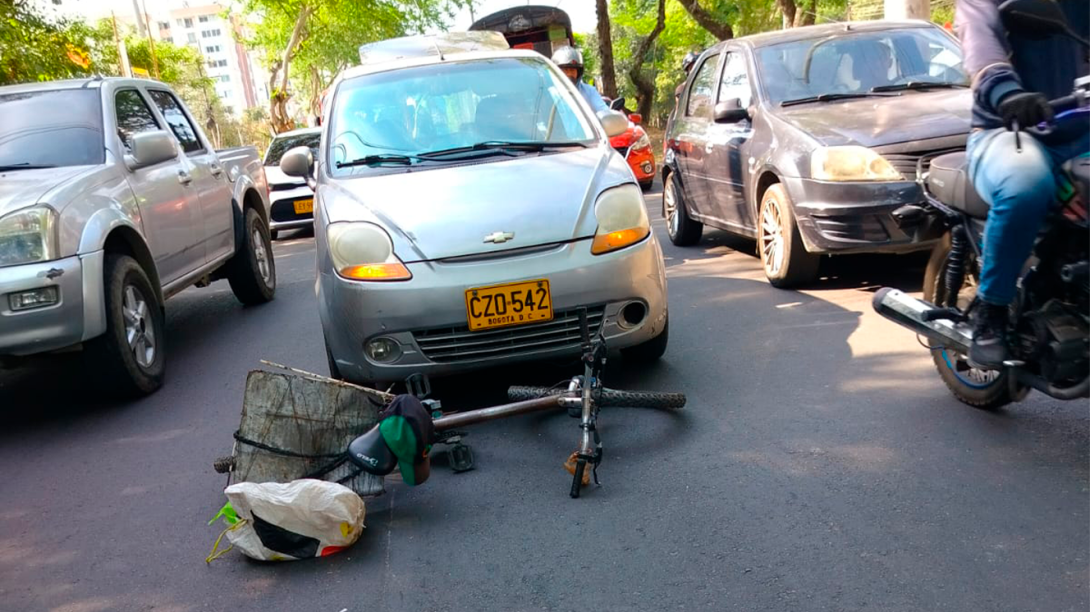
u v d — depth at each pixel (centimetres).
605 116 596
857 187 614
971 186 387
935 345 446
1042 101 314
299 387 389
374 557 346
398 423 370
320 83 5338
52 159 617
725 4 3156
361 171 536
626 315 477
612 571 319
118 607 331
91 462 486
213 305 928
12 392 655
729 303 673
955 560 305
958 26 345
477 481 406
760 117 730
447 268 452
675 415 462
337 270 466
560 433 455
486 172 505
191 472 454
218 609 321
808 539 327
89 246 539
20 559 379
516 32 2191
